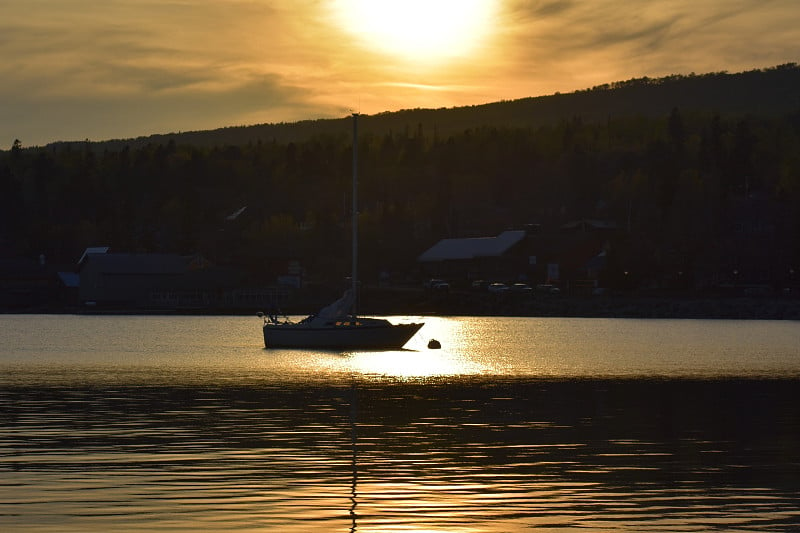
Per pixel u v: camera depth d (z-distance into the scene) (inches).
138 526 1999.3
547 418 3417.8
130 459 2628.0
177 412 3516.2
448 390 4276.6
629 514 2126.0
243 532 1972.2
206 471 2488.9
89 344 7377.0
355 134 6574.8
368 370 5221.5
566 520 2079.2
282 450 2773.1
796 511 2154.3
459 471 2518.5
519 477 2454.5
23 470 2484.0
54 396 3983.8
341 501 2208.4
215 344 7352.4
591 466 2583.7
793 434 3088.1
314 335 6432.1
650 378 4909.0
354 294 6550.2
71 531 1962.4
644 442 2935.5
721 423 3316.9
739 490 2332.7
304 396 4015.8
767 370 5378.9
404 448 2817.4
